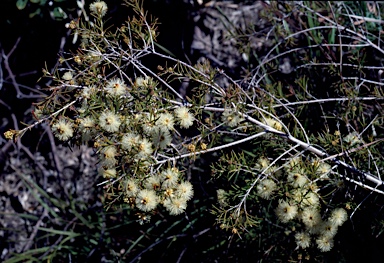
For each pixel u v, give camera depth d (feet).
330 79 2.15
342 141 1.73
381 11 2.34
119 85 1.46
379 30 2.16
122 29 1.57
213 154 2.14
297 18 2.32
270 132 1.63
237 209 1.56
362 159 1.75
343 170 1.77
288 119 2.02
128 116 1.45
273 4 2.26
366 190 1.81
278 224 1.99
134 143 1.40
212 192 2.11
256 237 1.98
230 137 2.04
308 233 1.63
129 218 2.23
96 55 1.52
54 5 2.27
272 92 1.90
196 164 2.15
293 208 1.51
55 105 1.52
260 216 1.97
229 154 1.97
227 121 1.59
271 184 1.53
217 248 2.09
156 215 2.18
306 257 1.77
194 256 2.13
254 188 1.78
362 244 1.91
